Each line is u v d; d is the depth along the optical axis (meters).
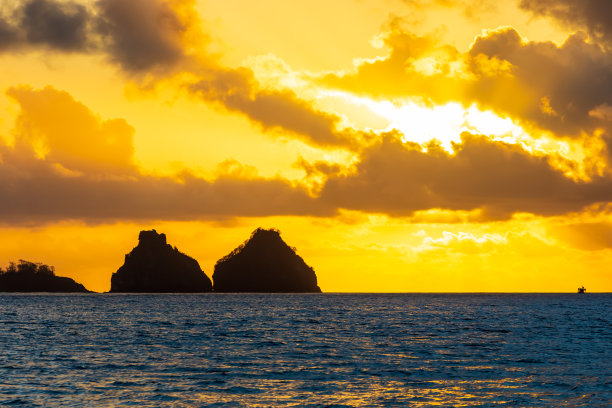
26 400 46.75
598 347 81.44
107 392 49.84
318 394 49.91
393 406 45.94
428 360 68.62
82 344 83.69
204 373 59.12
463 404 46.59
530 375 58.53
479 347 81.50
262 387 52.53
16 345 81.69
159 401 47.09
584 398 48.50
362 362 67.00
